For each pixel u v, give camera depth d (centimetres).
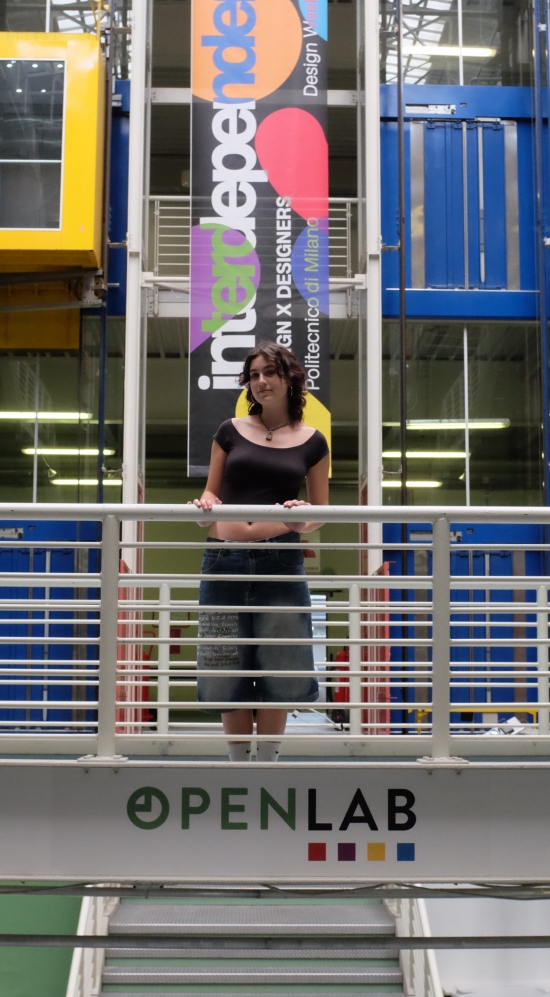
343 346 1283
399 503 1093
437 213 1173
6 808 308
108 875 305
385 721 997
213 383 1066
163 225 1260
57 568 1059
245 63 1117
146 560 1541
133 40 1107
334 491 1398
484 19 1218
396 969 527
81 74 1066
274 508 323
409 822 311
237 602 345
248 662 348
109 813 308
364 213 1145
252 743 354
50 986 554
